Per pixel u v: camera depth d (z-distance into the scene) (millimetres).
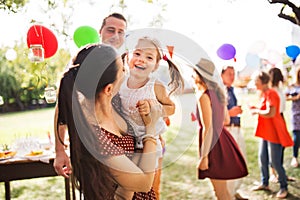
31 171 2475
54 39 2740
